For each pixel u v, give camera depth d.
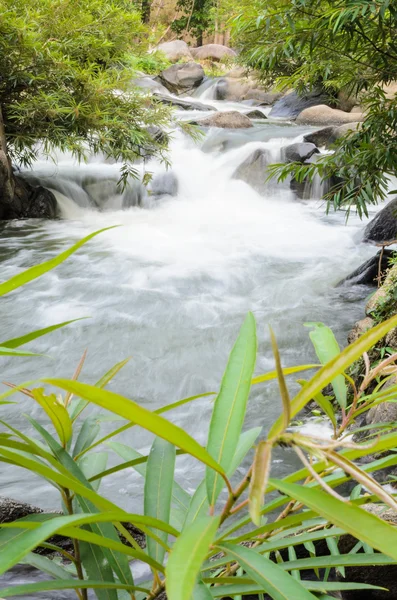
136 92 8.50
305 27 3.30
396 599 1.79
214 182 10.31
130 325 4.60
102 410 3.23
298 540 0.77
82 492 0.59
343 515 0.49
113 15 8.09
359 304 4.90
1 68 7.64
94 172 9.86
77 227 8.05
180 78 18.31
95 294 5.31
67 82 8.00
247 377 0.69
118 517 0.56
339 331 4.36
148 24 23.16
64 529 0.56
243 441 0.78
